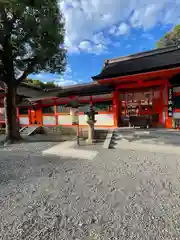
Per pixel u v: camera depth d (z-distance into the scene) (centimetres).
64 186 296
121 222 195
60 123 1173
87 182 310
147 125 825
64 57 835
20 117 1347
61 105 1165
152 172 350
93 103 1036
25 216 209
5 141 783
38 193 271
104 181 312
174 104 791
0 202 244
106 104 991
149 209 220
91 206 230
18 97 1372
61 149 593
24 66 809
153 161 422
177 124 782
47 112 1231
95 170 373
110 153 513
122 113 1038
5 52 712
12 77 784
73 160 459
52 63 816
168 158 443
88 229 184
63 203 239
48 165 419
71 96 1084
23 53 746
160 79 795
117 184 298
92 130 711
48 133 1181
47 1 635
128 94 1020
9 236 175
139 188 281
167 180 309
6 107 797
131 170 365
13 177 343
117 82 867
